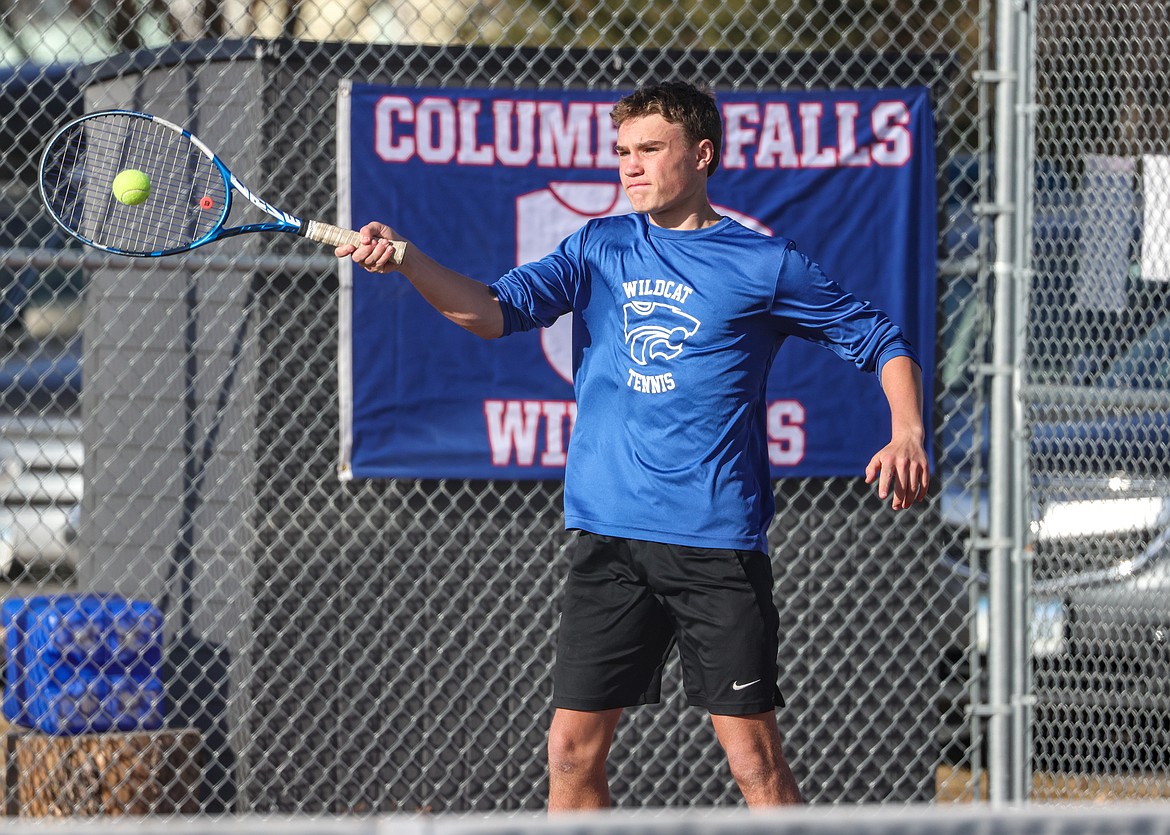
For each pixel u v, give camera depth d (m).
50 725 17.19
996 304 16.84
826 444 18.45
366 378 17.83
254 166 18.08
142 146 16.02
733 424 12.43
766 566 12.62
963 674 21.92
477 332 12.53
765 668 12.45
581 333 13.12
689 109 12.39
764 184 18.25
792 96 18.25
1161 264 17.42
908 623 18.75
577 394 13.22
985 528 22.19
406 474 17.92
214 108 18.42
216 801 18.16
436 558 18.25
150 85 18.92
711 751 18.55
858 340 12.36
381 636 18.19
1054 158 19.64
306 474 18.12
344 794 18.11
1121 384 19.75
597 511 12.70
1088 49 20.56
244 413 18.14
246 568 18.02
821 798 18.58
